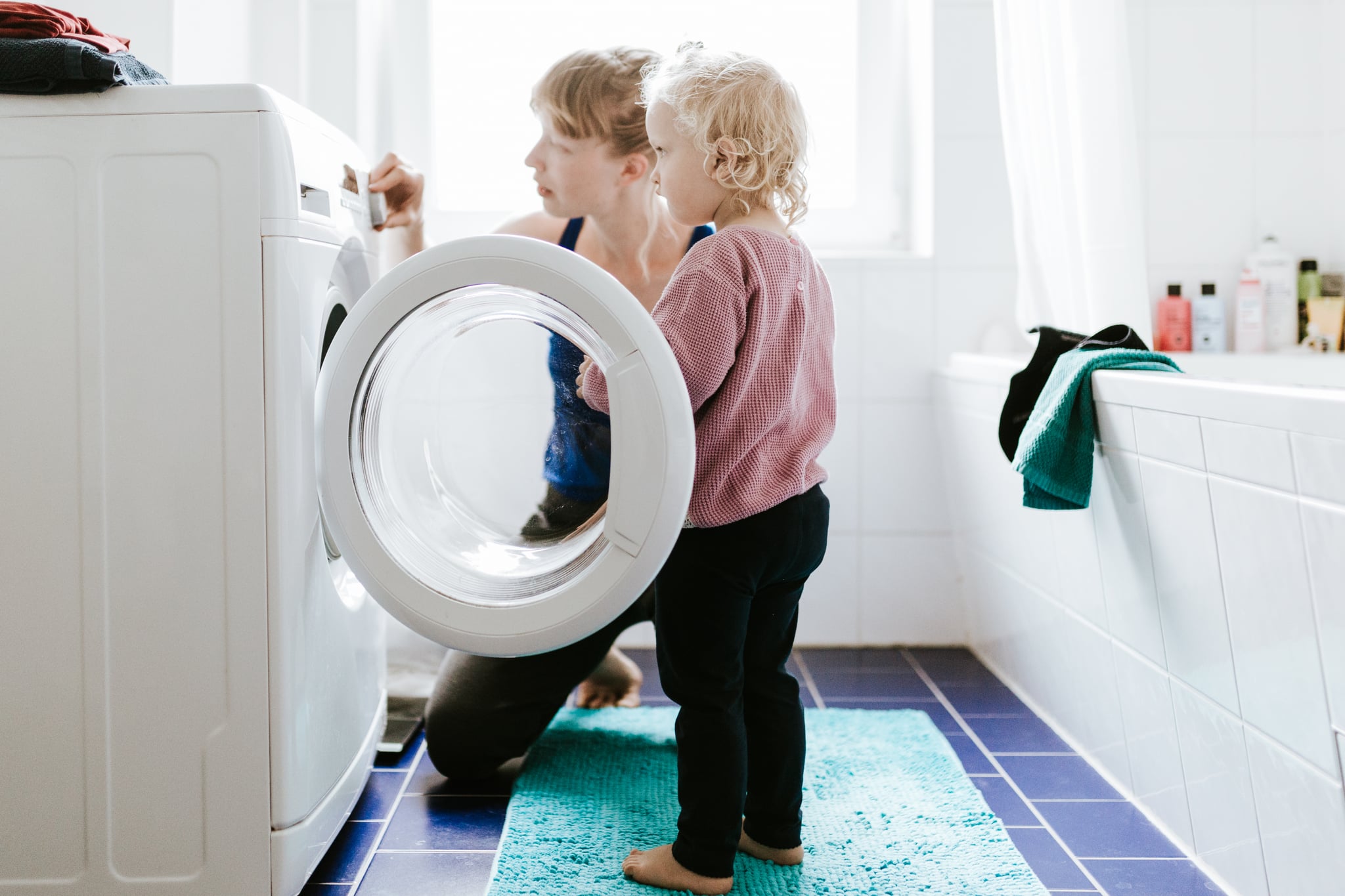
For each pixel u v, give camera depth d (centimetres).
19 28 117
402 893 133
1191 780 139
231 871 121
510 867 137
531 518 129
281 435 120
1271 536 113
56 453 120
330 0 238
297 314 122
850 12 259
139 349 119
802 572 135
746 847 141
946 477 248
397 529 129
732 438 126
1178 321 246
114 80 117
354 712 148
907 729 188
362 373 124
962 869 137
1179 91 249
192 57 199
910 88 260
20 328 120
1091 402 156
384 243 184
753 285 124
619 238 185
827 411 137
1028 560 199
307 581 125
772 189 134
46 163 119
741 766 129
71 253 119
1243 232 251
